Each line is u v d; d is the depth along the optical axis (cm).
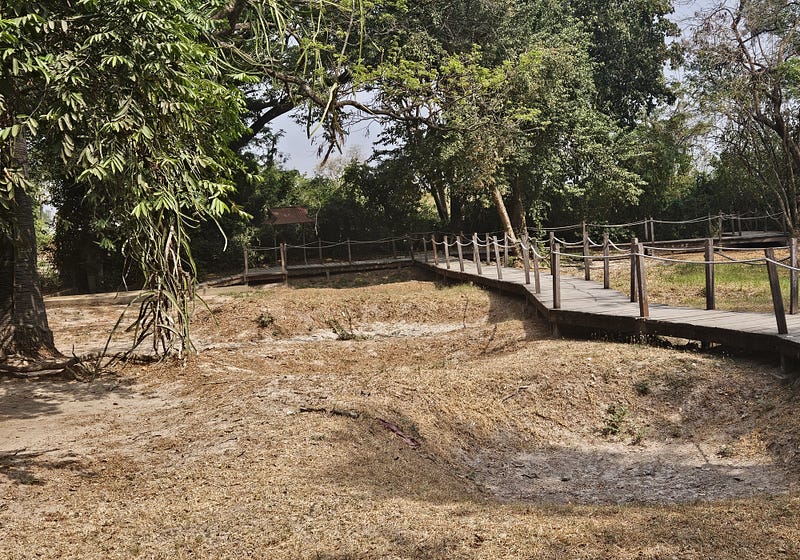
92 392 1120
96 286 2588
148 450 756
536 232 3070
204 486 601
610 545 419
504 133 2388
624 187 2909
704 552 399
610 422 873
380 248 3500
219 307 1862
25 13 671
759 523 440
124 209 716
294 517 509
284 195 3531
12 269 1271
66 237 2547
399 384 951
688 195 3441
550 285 1645
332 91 1422
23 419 951
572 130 2777
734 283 1634
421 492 588
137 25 675
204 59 878
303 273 2805
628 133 3253
